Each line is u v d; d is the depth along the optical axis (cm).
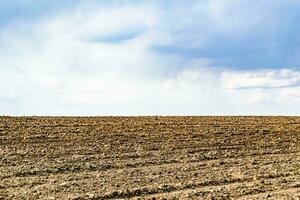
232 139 2645
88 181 1552
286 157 2181
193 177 1653
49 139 2341
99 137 2462
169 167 1844
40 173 1669
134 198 1342
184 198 1348
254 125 3256
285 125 3325
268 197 1393
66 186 1472
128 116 3528
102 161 1902
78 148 2155
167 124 3073
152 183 1538
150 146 2291
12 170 1683
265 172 1783
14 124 2730
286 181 1634
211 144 2452
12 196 1323
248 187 1517
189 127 2992
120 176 1645
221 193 1422
